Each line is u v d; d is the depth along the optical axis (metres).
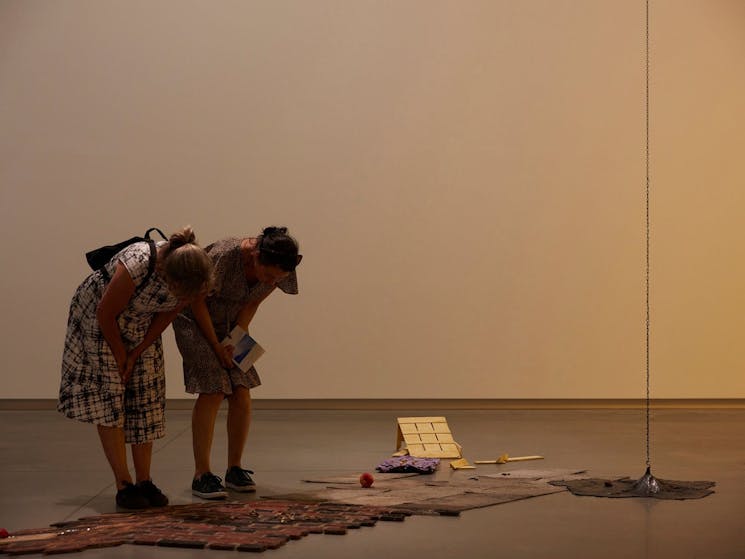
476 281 7.80
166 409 7.73
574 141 7.84
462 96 7.79
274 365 7.75
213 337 4.26
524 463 5.25
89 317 3.96
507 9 7.80
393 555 3.20
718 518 3.79
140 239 4.00
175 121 7.68
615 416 7.43
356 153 7.75
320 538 3.43
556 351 7.83
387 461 5.04
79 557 3.15
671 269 7.88
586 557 3.20
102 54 7.66
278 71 7.72
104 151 7.66
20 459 5.36
